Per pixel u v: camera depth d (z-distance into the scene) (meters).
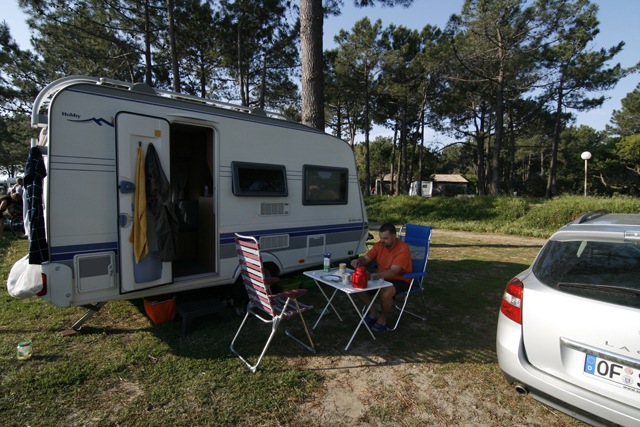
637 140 25.23
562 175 33.00
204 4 13.11
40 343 3.33
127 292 3.32
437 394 2.76
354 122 29.67
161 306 3.79
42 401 2.51
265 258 4.51
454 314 4.46
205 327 3.83
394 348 3.50
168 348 3.33
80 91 3.12
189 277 3.89
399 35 23.88
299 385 2.82
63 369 2.89
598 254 2.31
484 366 3.20
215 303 3.93
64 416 2.38
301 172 4.96
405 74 22.66
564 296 2.22
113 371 2.91
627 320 1.96
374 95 24.03
